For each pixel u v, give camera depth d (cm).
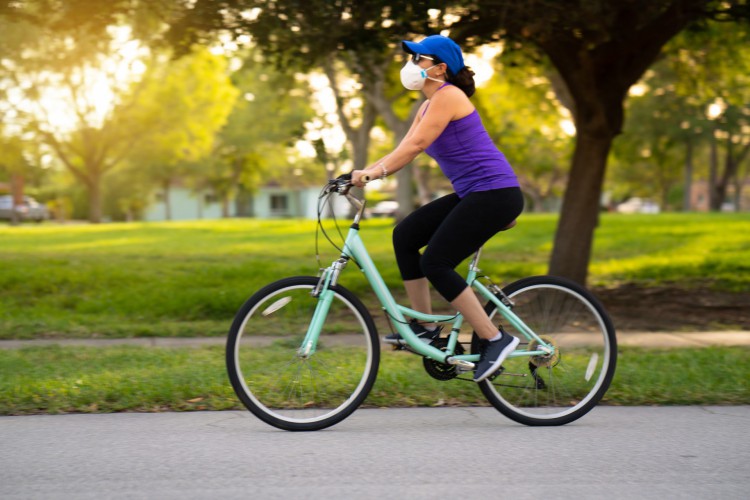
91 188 4869
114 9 927
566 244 1105
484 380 505
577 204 1102
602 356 520
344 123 2173
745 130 4703
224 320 1014
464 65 492
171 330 900
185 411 531
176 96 4616
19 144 4541
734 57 1600
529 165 5291
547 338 517
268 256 1778
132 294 1134
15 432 472
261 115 3800
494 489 378
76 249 2012
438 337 499
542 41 964
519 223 3152
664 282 1386
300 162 8188
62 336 875
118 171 6069
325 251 1939
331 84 1795
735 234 2362
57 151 4772
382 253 1778
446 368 502
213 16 894
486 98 2811
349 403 493
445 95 477
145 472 399
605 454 436
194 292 1120
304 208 8956
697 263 1614
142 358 700
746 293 1246
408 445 451
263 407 484
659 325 985
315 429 485
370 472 402
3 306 1057
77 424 492
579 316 522
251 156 6400
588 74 1027
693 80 1767
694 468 412
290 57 999
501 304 514
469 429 489
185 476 393
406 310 500
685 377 616
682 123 4134
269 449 441
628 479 394
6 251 1891
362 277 1239
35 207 5894
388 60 1347
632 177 8444
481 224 480
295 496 366
